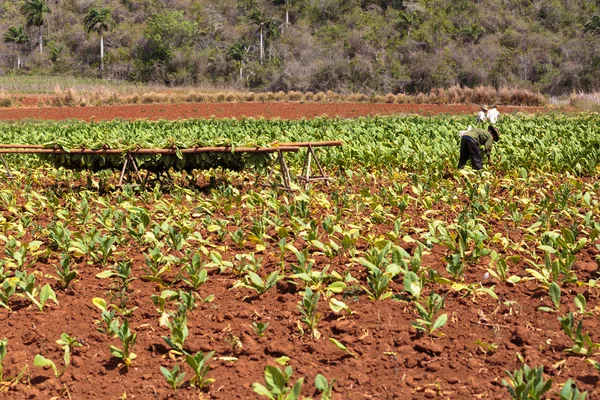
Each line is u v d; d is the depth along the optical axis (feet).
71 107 172.96
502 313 20.68
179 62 349.41
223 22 387.14
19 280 22.47
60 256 27.07
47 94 222.89
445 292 22.33
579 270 24.30
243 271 24.76
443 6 363.97
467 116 117.80
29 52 410.72
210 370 17.46
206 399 16.08
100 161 42.22
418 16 354.74
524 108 163.02
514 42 336.29
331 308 20.13
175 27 365.61
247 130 79.51
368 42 337.31
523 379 16.25
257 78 326.65
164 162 42.45
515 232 30.22
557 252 24.40
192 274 23.27
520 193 40.34
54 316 20.93
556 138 64.90
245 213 36.01
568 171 48.39
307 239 27.58
